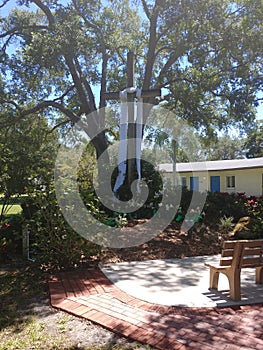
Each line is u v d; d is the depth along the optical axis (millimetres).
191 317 3568
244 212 11023
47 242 5648
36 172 7109
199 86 13094
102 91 14672
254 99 13164
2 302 4191
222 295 4262
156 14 13164
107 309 3781
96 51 14117
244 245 4125
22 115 14203
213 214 10609
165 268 5676
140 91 8445
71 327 3398
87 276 5176
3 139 10812
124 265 5891
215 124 14711
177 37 13078
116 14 15383
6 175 7070
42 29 14633
